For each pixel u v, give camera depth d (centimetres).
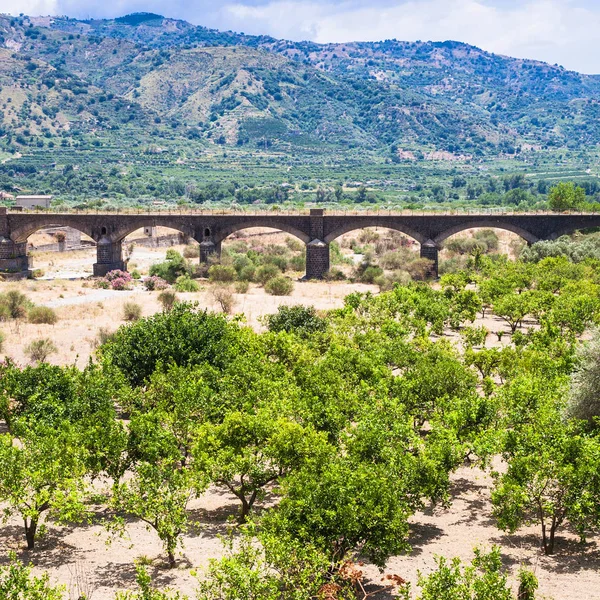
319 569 2589
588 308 7281
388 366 5666
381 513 2778
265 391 4291
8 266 12338
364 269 12369
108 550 3222
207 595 2520
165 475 3186
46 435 3544
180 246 16875
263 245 16138
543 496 3397
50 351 6781
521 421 3928
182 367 4834
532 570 3019
